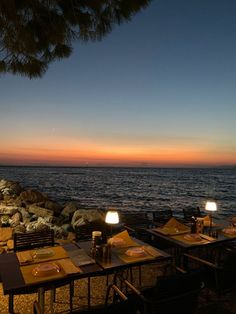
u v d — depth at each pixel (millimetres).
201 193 33406
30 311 3758
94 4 3379
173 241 4281
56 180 53562
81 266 3148
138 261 3301
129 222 6113
